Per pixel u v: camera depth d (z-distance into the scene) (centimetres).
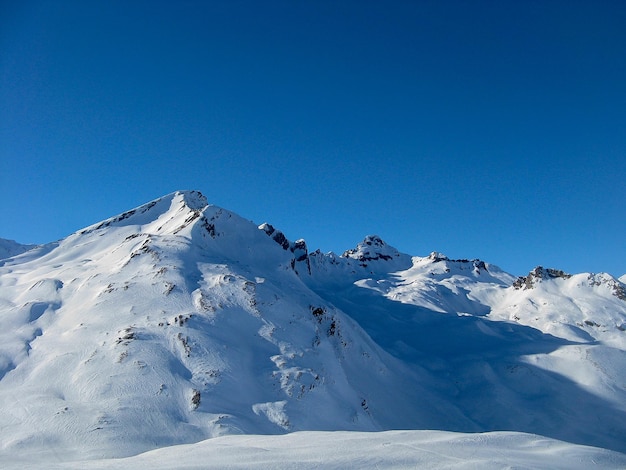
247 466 1535
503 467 1525
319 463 1560
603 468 1670
